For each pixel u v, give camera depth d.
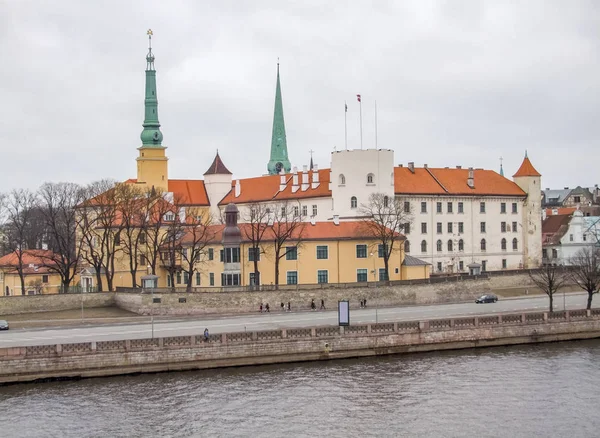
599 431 99.00
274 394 112.88
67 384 117.44
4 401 109.75
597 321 150.75
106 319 161.38
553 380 119.69
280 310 172.50
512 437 97.12
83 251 199.88
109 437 97.44
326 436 97.56
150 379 120.06
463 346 140.75
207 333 125.62
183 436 97.75
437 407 107.50
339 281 193.12
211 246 196.25
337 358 132.38
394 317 156.88
